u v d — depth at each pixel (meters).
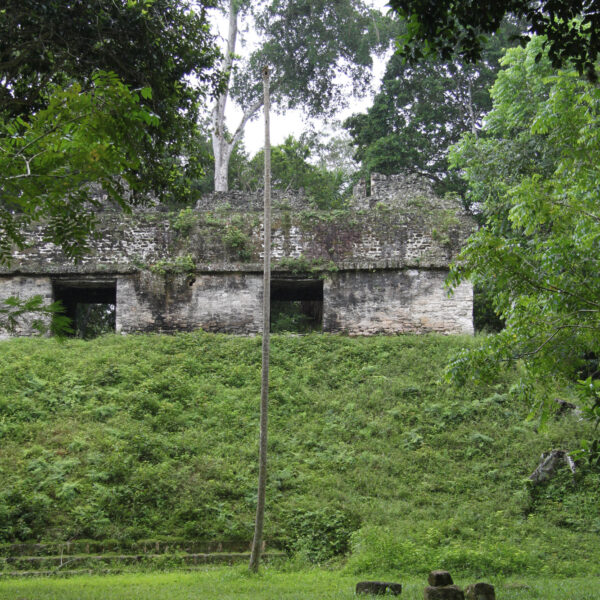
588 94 9.16
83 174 6.16
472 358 9.13
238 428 15.41
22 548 10.96
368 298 21.08
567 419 15.66
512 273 8.80
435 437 15.21
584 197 9.21
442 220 21.98
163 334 20.47
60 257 20.94
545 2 7.01
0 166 6.04
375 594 8.34
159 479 12.88
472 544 11.48
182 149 13.74
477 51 7.09
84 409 15.23
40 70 9.94
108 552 11.20
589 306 8.62
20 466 12.80
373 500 13.09
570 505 13.04
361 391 17.16
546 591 8.49
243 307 20.94
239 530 11.90
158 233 21.70
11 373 16.50
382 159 30.45
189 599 8.05
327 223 22.00
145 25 10.38
